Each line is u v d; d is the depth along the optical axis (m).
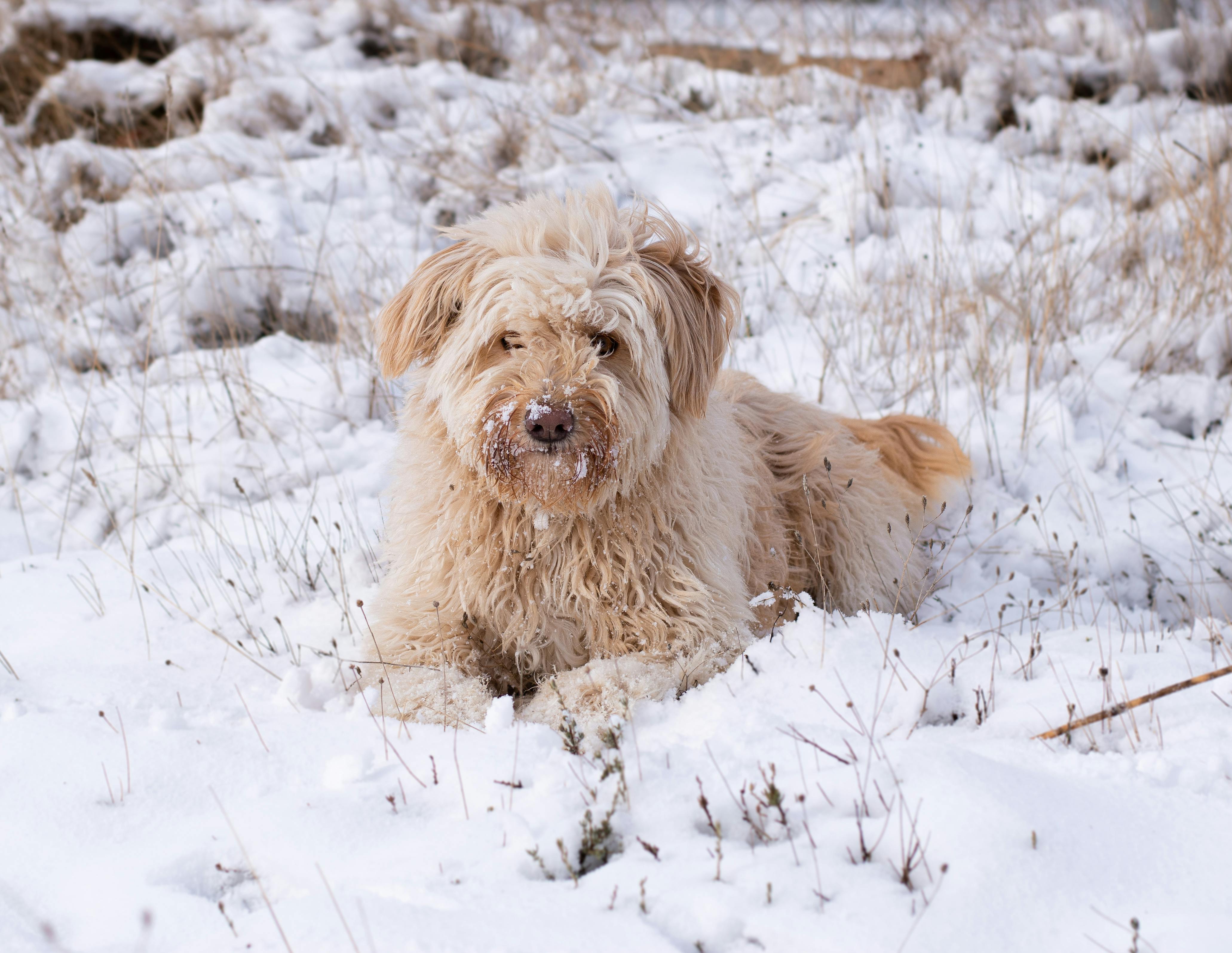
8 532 5.35
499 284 3.52
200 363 6.57
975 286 6.82
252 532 5.22
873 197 7.89
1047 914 2.36
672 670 3.62
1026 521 5.26
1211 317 6.33
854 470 4.84
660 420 3.61
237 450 5.77
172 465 5.70
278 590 4.71
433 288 3.74
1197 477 5.51
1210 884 2.46
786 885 2.44
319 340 7.02
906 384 6.22
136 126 9.25
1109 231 7.46
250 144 8.95
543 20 11.25
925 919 2.32
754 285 7.28
